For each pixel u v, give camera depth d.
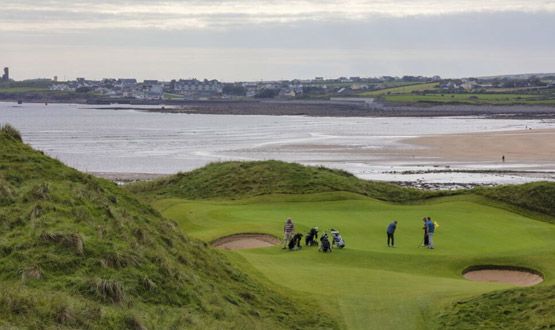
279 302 27.22
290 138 171.00
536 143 148.38
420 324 25.69
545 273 33.31
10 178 28.91
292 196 59.50
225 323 21.75
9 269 21.03
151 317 20.16
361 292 29.11
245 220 48.59
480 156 126.88
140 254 24.00
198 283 24.72
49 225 23.98
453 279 32.56
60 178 30.67
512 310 26.23
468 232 44.81
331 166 111.44
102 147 147.38
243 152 134.12
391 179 98.12
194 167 112.00
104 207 27.59
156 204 57.06
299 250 38.59
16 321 16.59
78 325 17.61
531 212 55.97
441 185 92.38
